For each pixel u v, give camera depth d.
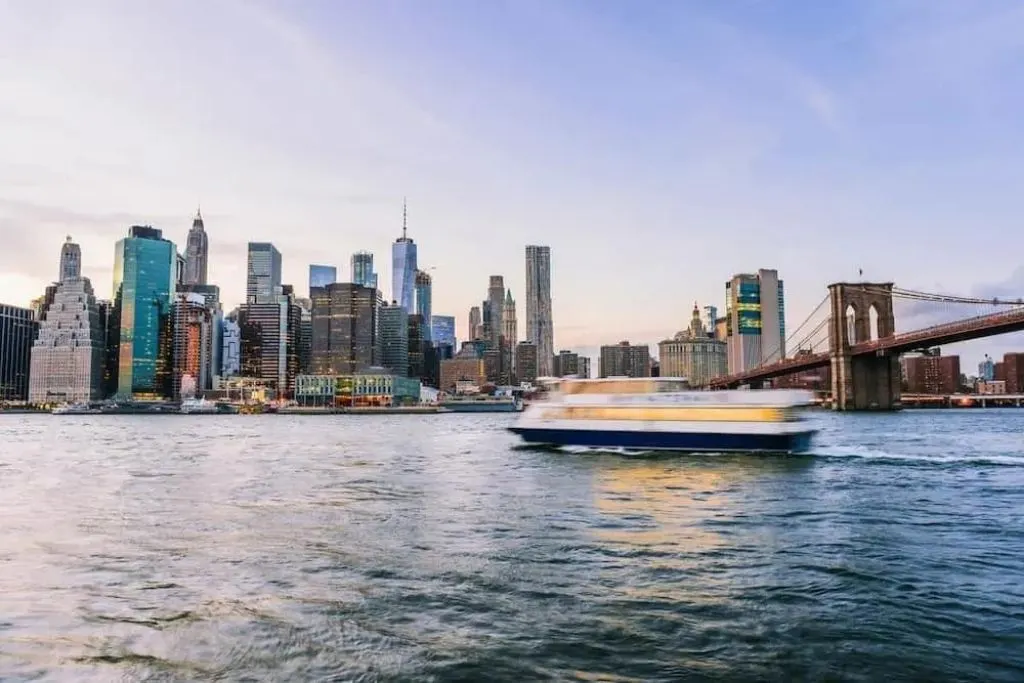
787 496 36.72
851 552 23.28
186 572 20.95
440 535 26.44
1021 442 79.88
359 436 121.94
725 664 13.88
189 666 13.93
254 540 25.67
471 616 16.69
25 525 29.25
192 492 40.28
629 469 50.03
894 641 15.00
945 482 42.59
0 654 14.55
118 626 16.20
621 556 22.69
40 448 87.81
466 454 70.75
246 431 153.62
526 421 66.25
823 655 14.27
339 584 19.47
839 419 163.38
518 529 27.59
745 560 22.11
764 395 57.75
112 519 30.70
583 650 14.59
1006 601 17.70
